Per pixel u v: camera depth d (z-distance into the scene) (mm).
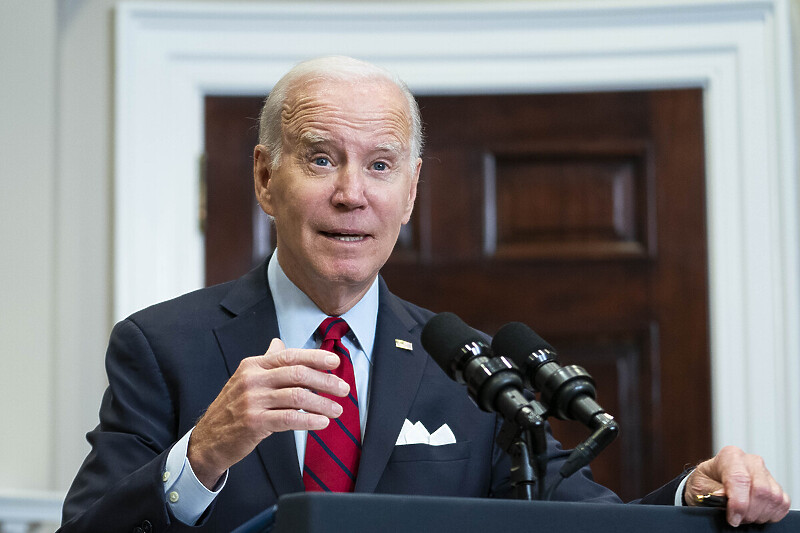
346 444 6113
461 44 11633
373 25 11648
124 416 6086
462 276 11703
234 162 11711
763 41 11461
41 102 11188
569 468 4438
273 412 4812
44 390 10789
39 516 10344
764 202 11336
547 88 11805
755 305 11258
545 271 11680
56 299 11234
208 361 6273
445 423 6375
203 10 11578
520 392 4629
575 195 11781
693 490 5180
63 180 11406
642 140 11742
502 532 3803
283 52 11641
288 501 3625
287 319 6492
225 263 11586
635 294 11586
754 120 11406
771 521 4578
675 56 11594
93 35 11602
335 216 6039
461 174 11820
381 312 6688
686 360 11453
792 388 11047
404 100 6402
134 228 11312
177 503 5312
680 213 11625
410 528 3658
